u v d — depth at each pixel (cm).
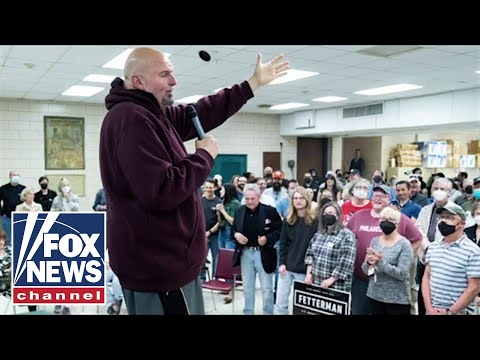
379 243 315
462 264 269
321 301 289
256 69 149
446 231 275
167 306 108
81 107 970
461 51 513
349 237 334
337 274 326
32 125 926
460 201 610
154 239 103
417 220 426
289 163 1234
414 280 388
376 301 305
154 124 105
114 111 105
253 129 1189
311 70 631
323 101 950
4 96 876
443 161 1123
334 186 767
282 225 399
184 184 100
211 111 139
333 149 1299
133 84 109
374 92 823
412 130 951
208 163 107
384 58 552
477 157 1128
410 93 822
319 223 353
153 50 110
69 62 568
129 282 107
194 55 529
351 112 997
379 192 345
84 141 975
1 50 506
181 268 107
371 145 1219
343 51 518
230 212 543
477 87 745
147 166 97
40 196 726
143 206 101
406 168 1134
